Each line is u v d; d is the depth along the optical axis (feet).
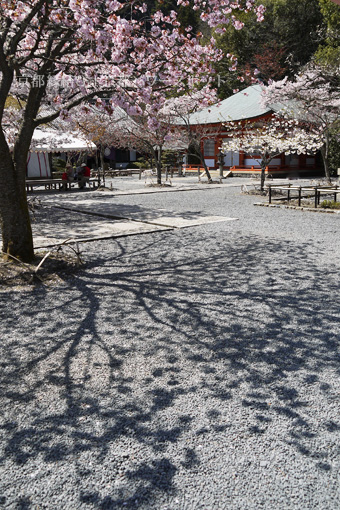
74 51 22.63
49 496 8.13
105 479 8.52
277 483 8.34
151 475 8.60
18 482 8.49
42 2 19.99
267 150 64.23
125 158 139.13
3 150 23.29
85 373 12.87
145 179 102.37
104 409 10.94
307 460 8.96
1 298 19.86
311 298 19.38
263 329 16.03
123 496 8.10
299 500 7.95
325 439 9.62
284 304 18.69
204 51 26.81
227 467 8.79
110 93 23.54
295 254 27.45
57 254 26.37
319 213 44.98
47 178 90.68
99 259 26.81
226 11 27.20
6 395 11.70
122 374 12.76
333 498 7.98
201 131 107.55
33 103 23.40
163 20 27.30
